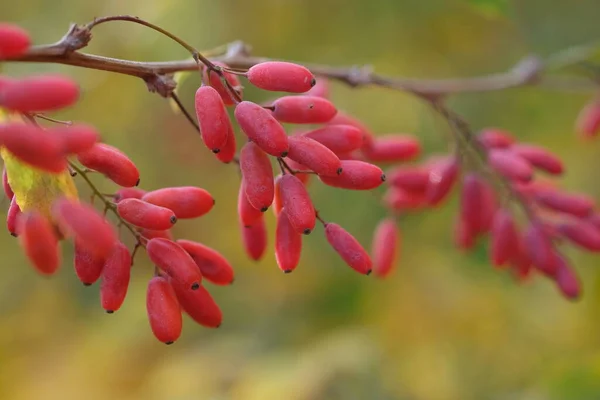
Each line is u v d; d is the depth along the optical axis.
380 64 0.57
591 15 0.53
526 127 0.56
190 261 0.32
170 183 0.57
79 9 0.55
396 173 0.38
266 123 0.32
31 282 0.59
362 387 0.44
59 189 0.32
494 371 0.48
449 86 0.40
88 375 0.52
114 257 0.32
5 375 0.55
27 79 0.30
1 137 0.30
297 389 0.43
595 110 0.41
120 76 0.56
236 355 0.50
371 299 0.52
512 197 0.38
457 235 0.39
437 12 0.55
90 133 0.30
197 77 0.55
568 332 0.50
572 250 0.52
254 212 0.33
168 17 0.54
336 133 0.33
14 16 0.56
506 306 0.52
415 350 0.50
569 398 0.42
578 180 0.55
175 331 0.32
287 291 0.53
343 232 0.33
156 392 0.49
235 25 0.55
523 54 0.56
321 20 0.56
